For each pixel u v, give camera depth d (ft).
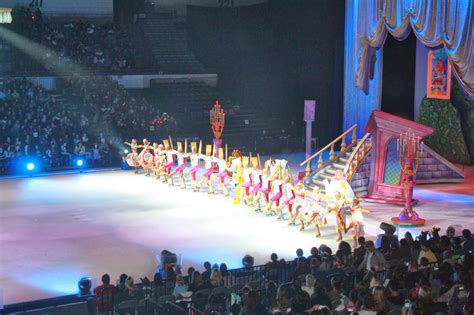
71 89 148.36
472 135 132.67
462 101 133.28
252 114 158.61
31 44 155.84
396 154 104.17
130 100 150.30
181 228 91.04
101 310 58.49
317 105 149.07
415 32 108.47
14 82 143.95
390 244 70.79
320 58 147.13
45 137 132.36
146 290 60.90
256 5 162.71
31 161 126.93
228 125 153.07
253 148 146.20
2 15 131.23
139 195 110.22
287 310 51.37
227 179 111.86
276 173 97.09
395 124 102.89
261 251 81.30
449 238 69.97
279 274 64.44
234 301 55.36
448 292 53.62
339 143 143.84
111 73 156.87
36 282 71.92
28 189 114.32
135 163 126.11
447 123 133.28
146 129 144.77
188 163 136.77
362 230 82.69
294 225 92.22
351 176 103.91
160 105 153.69
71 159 131.85
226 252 80.94
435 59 131.54
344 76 133.69
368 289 53.36
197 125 150.41
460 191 111.65
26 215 97.60
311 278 56.34
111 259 78.79
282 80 156.66
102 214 98.27
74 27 163.02
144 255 80.12
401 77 133.39
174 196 109.70
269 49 159.53
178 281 59.36
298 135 152.87
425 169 116.78
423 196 107.96
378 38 116.98
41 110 138.82
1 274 74.13
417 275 55.93
